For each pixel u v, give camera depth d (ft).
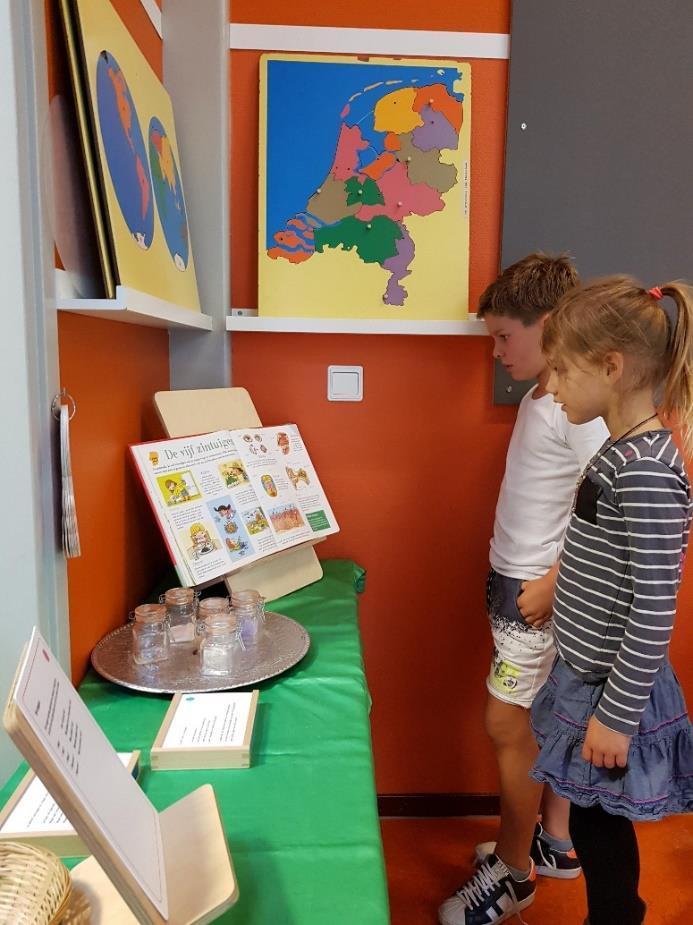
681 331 3.68
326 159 5.62
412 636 6.30
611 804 3.73
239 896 2.16
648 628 3.48
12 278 2.79
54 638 3.09
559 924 5.22
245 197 5.76
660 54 5.54
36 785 2.64
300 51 5.60
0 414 2.86
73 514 3.08
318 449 6.02
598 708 3.65
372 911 2.10
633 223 5.71
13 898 1.99
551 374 4.00
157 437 5.16
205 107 5.34
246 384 5.90
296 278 5.65
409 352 5.90
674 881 5.56
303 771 2.81
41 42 2.83
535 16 5.49
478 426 6.00
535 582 4.62
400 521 6.13
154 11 5.08
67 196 3.35
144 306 3.52
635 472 3.54
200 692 3.31
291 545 4.82
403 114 5.61
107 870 1.77
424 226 5.66
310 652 3.89
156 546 5.21
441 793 6.53
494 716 5.21
